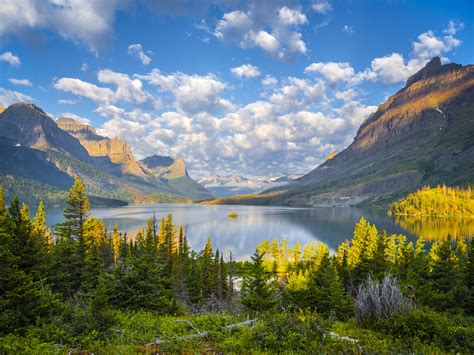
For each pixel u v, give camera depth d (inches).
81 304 602.5
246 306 1039.6
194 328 492.1
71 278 1206.3
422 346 425.7
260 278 1072.2
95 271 1279.5
